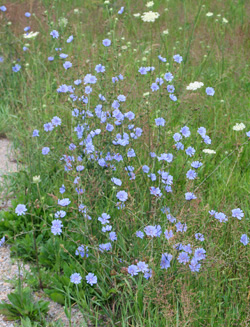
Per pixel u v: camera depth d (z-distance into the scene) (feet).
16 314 5.87
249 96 10.91
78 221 6.87
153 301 5.78
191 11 15.85
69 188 7.55
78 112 7.48
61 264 6.50
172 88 7.73
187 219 6.27
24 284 6.30
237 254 6.26
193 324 5.54
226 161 8.59
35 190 7.65
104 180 6.95
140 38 13.85
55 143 8.77
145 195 7.17
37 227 7.13
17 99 10.85
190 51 12.70
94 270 6.26
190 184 6.70
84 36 12.98
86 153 6.91
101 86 7.86
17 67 10.56
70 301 6.08
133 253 6.15
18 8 14.92
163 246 6.00
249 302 5.80
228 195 7.66
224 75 11.41
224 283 6.15
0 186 8.09
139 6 15.92
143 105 8.45
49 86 10.60
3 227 7.11
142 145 8.25
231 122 9.60
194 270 5.77
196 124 9.62
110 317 5.75
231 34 14.08
